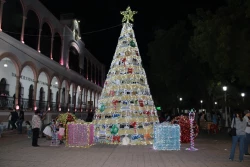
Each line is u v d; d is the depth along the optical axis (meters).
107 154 10.11
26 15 23.53
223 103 29.09
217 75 19.94
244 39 14.39
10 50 20.84
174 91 30.41
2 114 19.55
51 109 29.36
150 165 8.07
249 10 13.30
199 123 23.91
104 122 13.84
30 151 10.68
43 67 27.00
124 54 14.91
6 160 8.65
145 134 13.35
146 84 15.06
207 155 10.10
